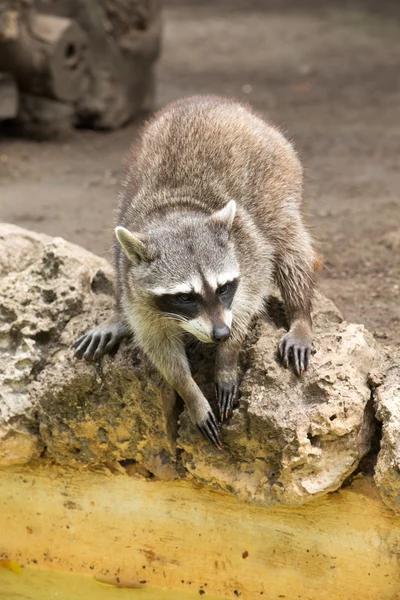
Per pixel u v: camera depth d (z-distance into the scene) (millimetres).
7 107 25406
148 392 10953
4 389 11625
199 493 11375
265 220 11672
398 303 14789
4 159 24391
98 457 11625
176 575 11758
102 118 27375
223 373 10734
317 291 12672
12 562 12359
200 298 10180
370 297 15094
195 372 11250
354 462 10398
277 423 10297
